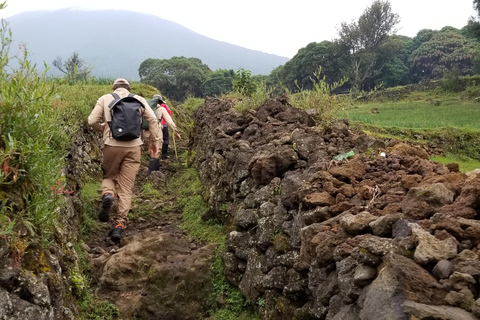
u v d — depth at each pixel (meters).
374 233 2.28
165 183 7.30
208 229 5.00
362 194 2.92
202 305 3.79
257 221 3.75
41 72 3.23
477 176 2.48
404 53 66.75
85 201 5.63
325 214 2.81
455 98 30.69
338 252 2.31
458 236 2.01
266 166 4.06
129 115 4.86
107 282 3.95
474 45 60.91
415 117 19.59
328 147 4.14
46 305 2.27
